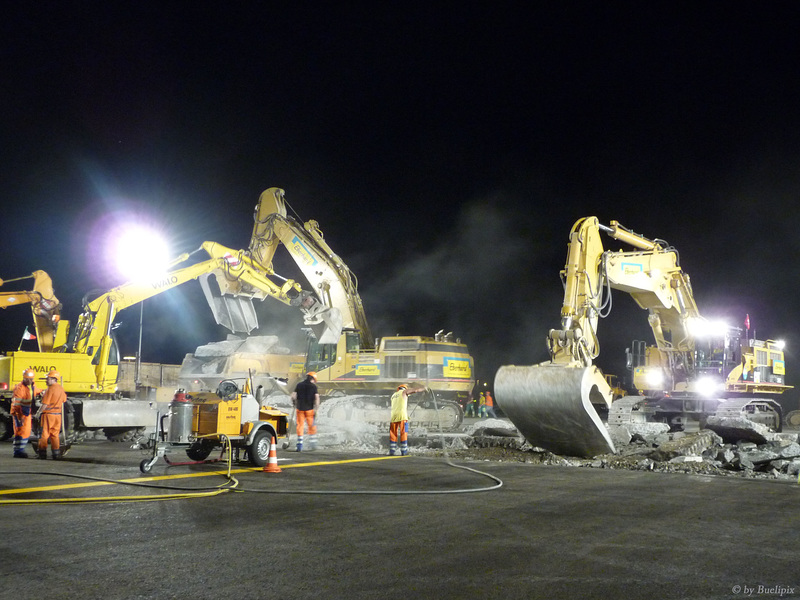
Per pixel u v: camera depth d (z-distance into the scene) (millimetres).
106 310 20312
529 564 6066
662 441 17969
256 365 28016
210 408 12992
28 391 14812
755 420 23703
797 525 7914
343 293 25266
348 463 13758
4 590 5230
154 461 12000
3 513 8094
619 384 35969
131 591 5238
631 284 18953
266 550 6453
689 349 21906
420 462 14102
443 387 24766
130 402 19406
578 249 16203
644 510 8711
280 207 24750
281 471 12320
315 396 16734
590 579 5652
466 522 7793
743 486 11125
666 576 5766
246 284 23438
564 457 15766
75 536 6949
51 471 12016
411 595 5203
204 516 7988
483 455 15945
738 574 5859
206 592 5234
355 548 6559
